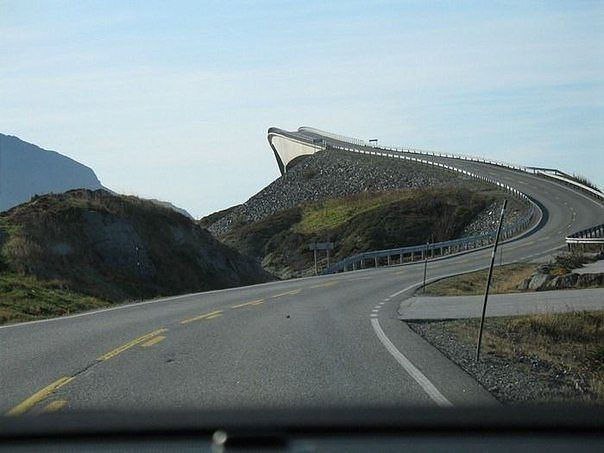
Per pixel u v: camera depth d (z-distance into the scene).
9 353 14.08
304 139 139.38
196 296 28.61
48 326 18.59
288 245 81.50
